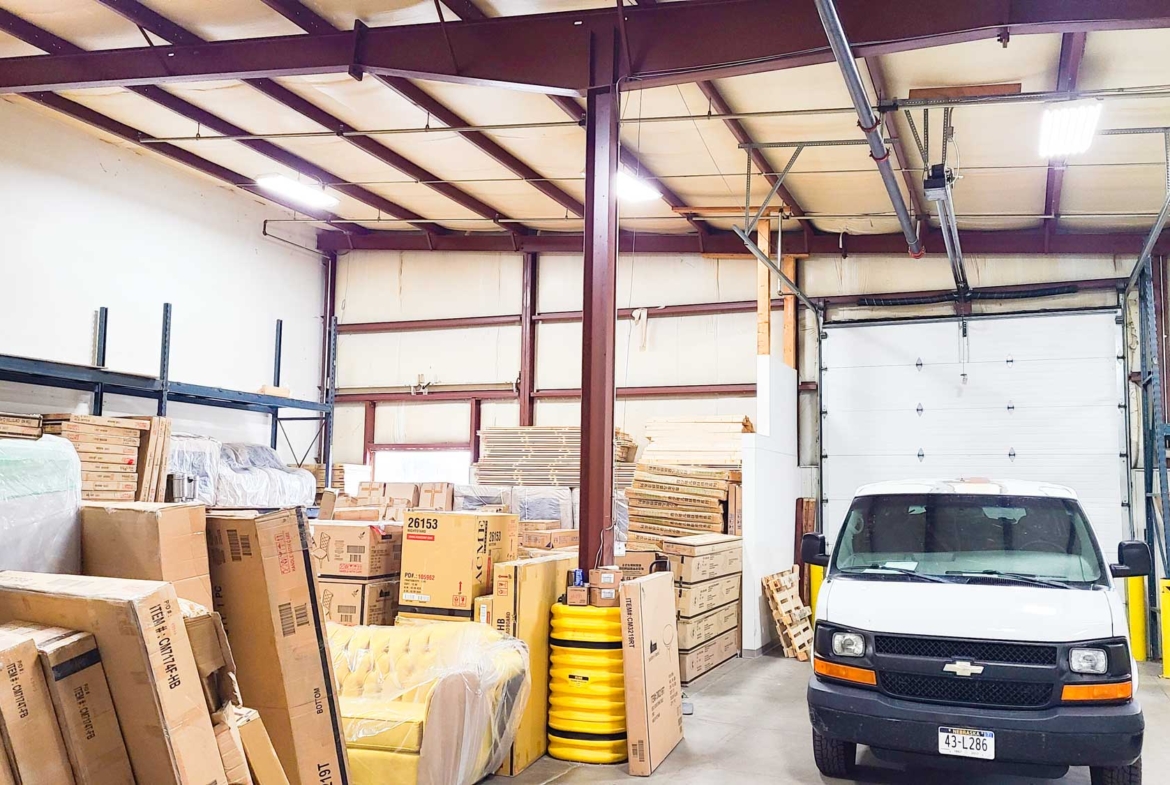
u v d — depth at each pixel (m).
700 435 11.72
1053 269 11.68
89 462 8.55
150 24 8.18
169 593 2.67
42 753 2.39
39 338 10.85
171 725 2.57
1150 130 7.91
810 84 8.01
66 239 11.21
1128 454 10.99
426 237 14.98
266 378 14.33
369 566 6.35
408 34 7.84
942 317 12.05
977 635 4.84
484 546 6.27
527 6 7.49
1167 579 9.30
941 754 4.77
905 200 10.84
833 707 5.03
